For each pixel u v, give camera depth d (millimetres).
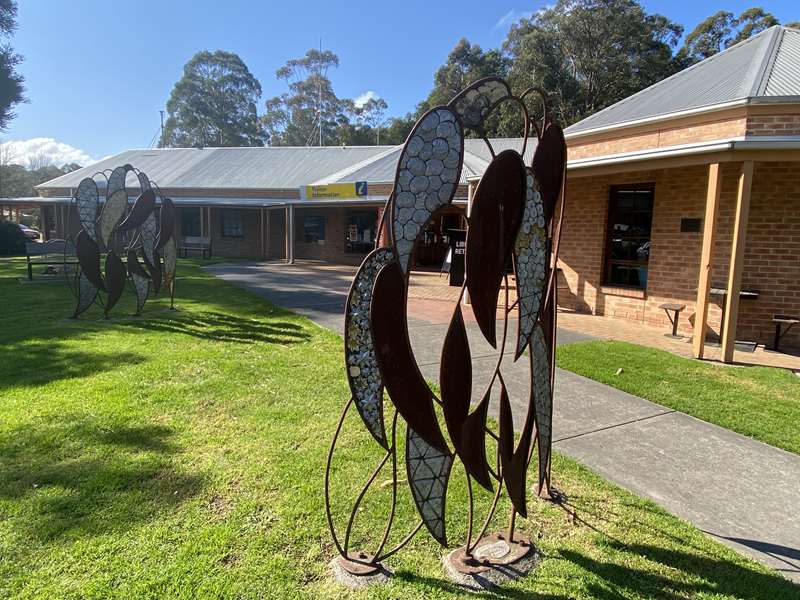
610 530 2943
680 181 8445
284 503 3105
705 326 6668
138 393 4969
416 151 2172
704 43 44125
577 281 10266
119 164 30406
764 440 4199
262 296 11586
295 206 22609
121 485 3262
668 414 4734
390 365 2256
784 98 6508
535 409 2777
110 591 2332
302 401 4844
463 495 3307
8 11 22000
